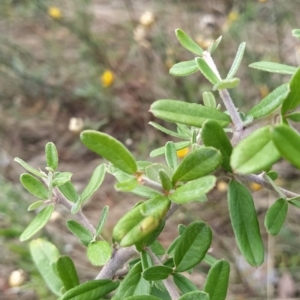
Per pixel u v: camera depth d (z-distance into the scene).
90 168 0.46
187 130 0.12
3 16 0.49
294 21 0.39
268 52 0.40
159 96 0.45
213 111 0.09
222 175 0.09
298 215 0.36
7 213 0.32
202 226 0.10
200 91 0.42
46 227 0.33
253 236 0.09
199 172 0.08
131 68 0.48
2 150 0.45
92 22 0.49
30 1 0.43
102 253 0.10
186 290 0.10
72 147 0.47
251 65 0.10
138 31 0.41
